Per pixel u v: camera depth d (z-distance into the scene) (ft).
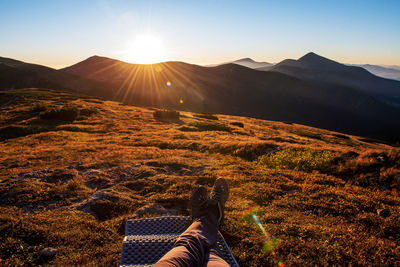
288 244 10.64
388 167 31.22
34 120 102.17
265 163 35.94
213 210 8.52
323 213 15.85
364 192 21.48
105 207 15.83
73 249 10.20
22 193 17.33
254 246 10.56
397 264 9.75
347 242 11.20
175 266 3.71
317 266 9.25
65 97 181.98
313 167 33.24
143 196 18.60
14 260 8.93
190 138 68.90
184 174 26.17
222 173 25.48
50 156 39.81
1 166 34.91
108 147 48.57
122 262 7.32
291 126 181.88
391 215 15.49
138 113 140.36
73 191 18.69
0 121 100.42
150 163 29.84
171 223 10.45
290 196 18.75
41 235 10.94
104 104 169.99
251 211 15.19
